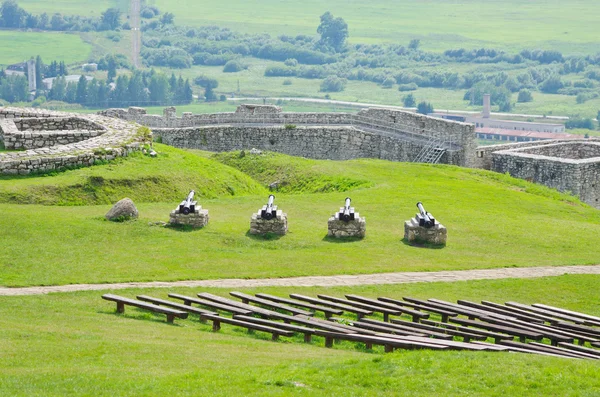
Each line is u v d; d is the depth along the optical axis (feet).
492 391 124.06
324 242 230.27
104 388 119.65
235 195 307.78
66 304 170.30
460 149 426.92
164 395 118.52
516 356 137.28
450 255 225.97
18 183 268.00
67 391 118.11
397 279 202.39
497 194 316.19
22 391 116.98
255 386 123.13
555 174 396.16
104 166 292.40
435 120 436.76
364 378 127.24
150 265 201.36
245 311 164.76
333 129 445.78
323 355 143.43
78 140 325.83
